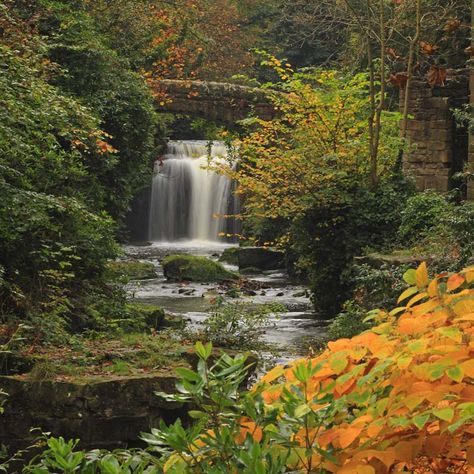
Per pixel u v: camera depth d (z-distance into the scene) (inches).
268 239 1232.8
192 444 109.6
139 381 364.2
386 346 109.3
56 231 552.4
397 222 773.3
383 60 837.2
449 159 984.3
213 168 844.0
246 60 1862.7
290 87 837.2
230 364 114.1
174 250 1504.7
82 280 618.5
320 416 107.0
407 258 662.5
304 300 930.1
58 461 114.9
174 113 1298.0
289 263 1171.9
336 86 833.5
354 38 1203.2
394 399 103.3
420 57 1019.3
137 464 118.2
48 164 569.6
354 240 781.9
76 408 358.9
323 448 104.7
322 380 113.1
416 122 991.0
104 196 764.6
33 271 526.3
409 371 106.1
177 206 1640.0
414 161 993.5
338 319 605.3
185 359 423.5
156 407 365.7
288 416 107.0
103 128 828.0
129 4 1071.6
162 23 1179.9
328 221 802.2
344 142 818.8
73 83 812.0
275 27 1973.4
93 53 818.2
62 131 519.8
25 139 522.0
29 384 360.5
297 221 820.0
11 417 357.7
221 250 1514.5
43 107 508.7
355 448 104.6
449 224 629.9
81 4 840.3
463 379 105.0
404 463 103.0
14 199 490.0
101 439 359.9
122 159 839.7
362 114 868.6
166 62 1221.1
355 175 813.2
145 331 619.5
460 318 107.4
